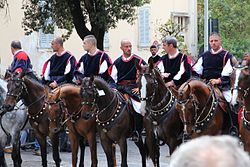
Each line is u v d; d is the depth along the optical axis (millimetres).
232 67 9672
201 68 10414
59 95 10742
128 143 18125
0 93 11594
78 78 11422
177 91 9289
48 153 15867
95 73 11484
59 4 19938
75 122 10758
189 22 33219
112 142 10617
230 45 41875
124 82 11109
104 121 10344
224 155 1820
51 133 11148
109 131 10383
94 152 10766
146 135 10453
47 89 11023
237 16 42938
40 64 25828
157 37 30734
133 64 11102
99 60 11445
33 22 20797
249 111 8719
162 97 9977
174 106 10016
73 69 12078
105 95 10297
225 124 9797
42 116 11469
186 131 9375
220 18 42750
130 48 11156
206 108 9445
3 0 22375
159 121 10016
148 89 9727
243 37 42781
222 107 9641
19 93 11211
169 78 10773
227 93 9859
